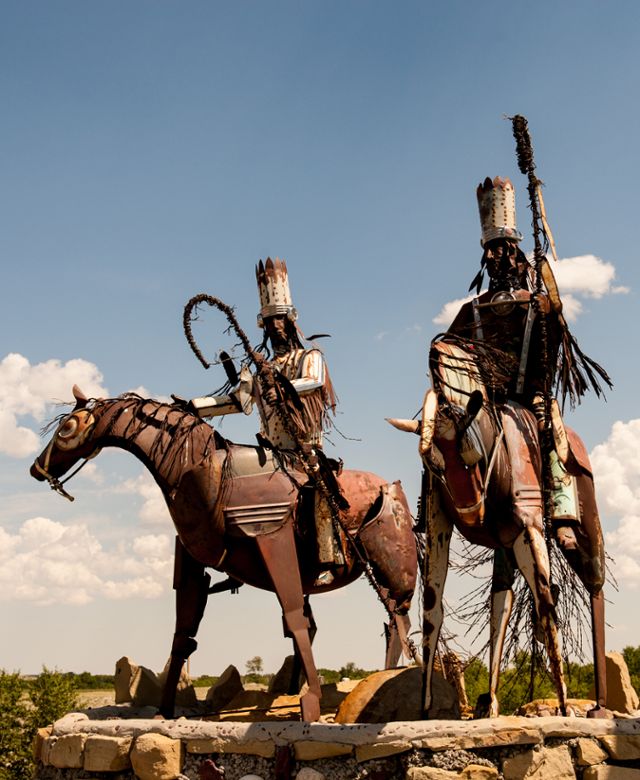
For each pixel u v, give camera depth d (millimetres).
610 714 5590
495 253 6309
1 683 26531
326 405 6613
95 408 6344
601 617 5918
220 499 6141
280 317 6895
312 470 6266
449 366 5293
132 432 6273
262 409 6637
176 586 6719
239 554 6246
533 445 5578
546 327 5965
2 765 25797
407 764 5105
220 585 6859
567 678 6535
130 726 5926
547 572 5145
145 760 5691
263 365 6492
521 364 5910
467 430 5156
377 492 6957
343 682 7652
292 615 5957
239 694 7508
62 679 27484
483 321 6094
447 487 5281
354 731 5246
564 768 4988
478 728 5051
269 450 6402
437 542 5645
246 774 5465
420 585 6074
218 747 5578
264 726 5504
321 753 5281
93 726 6105
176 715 7051
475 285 6457
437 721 5176
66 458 6344
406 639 6891
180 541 6688
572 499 5742
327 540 6305
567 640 5824
